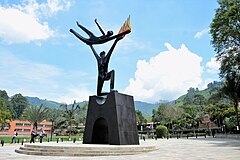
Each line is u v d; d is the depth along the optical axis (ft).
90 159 38.40
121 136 54.95
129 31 58.44
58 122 193.26
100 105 60.13
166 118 243.40
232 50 108.47
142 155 44.57
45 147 50.26
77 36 68.44
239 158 37.99
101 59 64.69
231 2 101.55
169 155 44.37
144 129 237.66
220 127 186.80
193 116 228.43
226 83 125.39
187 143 84.79
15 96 353.51
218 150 54.49
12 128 281.74
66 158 40.75
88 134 61.05
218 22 103.30
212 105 207.00
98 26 65.51
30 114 168.25
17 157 43.80
